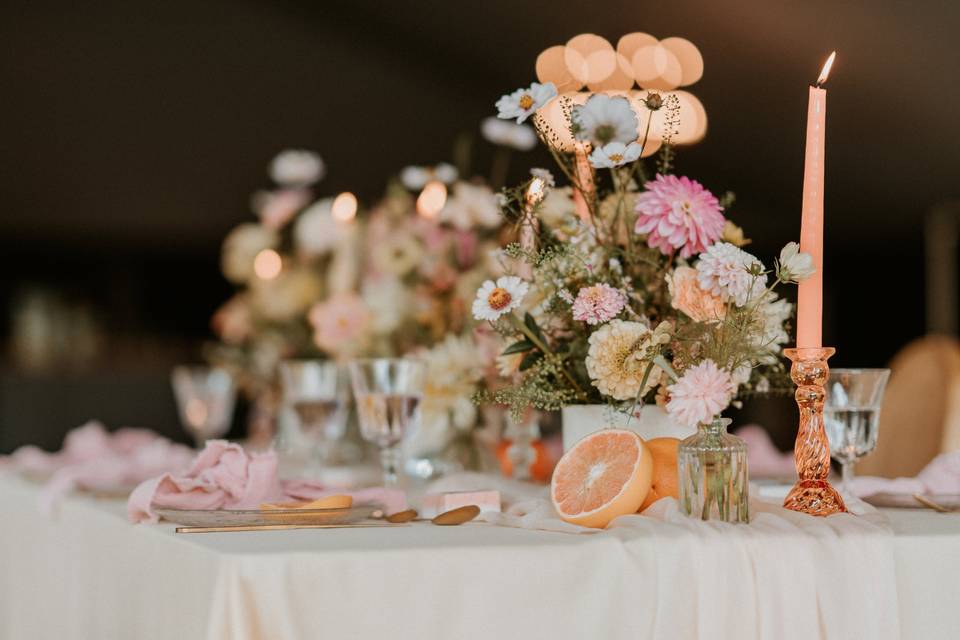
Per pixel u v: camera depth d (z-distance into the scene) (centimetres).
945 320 488
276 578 94
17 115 614
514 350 135
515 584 101
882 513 123
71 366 630
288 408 222
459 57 596
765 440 211
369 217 238
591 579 102
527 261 133
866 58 419
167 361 657
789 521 114
